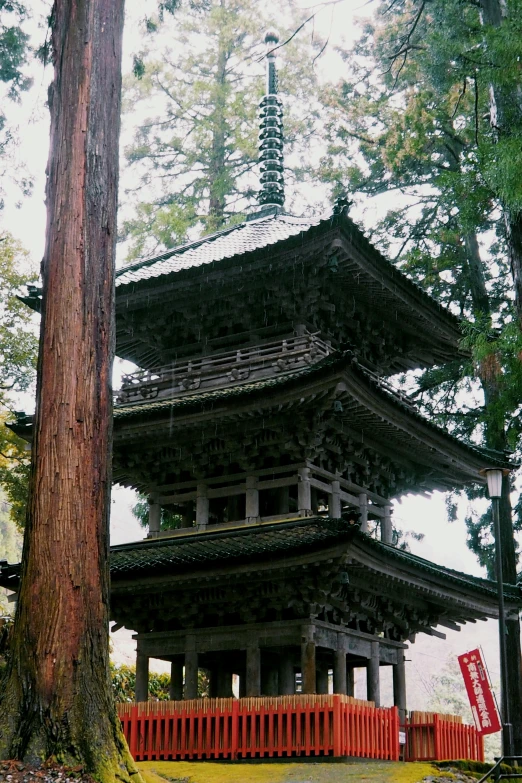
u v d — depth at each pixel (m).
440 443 22.25
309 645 19.03
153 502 22.72
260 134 28.30
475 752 21.17
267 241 22.84
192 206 39.88
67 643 11.80
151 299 22.77
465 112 32.97
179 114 41.81
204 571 19.47
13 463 36.75
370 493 22.81
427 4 34.66
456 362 32.41
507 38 20.23
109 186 13.90
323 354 21.25
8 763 10.98
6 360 34.78
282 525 20.09
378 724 17.88
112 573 20.30
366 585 20.05
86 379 12.90
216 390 21.72
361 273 21.20
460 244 33.88
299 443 20.53
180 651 20.83
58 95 14.14
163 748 18.22
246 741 17.45
